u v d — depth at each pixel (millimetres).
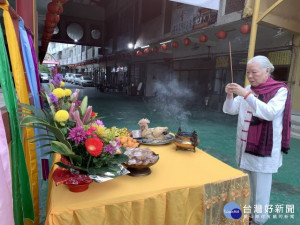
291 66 7098
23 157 1403
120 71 20688
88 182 1151
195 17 9617
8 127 1230
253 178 1916
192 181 1337
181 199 1290
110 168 1128
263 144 1751
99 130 1146
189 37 9477
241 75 9164
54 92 1271
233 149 4727
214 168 1534
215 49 10438
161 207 1233
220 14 8039
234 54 9344
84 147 1104
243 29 6281
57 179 1122
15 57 1651
